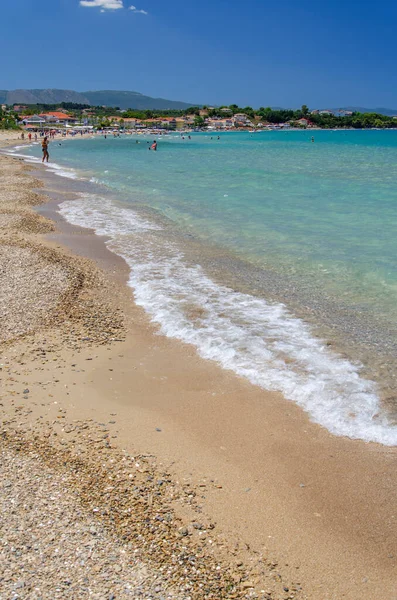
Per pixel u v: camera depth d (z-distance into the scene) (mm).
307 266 15758
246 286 14086
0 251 16938
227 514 5957
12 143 99438
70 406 8242
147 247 18422
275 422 7922
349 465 6918
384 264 15641
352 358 9836
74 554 5082
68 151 81562
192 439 7488
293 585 5043
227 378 9219
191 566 5117
